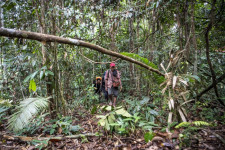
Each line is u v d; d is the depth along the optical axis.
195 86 3.67
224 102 3.59
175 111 2.69
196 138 2.08
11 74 3.95
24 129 2.76
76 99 4.60
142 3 4.39
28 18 3.92
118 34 5.98
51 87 3.20
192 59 4.43
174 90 2.73
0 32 1.71
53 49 3.16
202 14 4.79
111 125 2.66
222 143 1.94
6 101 3.15
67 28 3.94
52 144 2.43
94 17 4.67
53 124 2.92
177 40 4.91
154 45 4.93
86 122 3.38
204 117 2.98
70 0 4.32
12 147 2.30
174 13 4.54
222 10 3.94
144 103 3.23
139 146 2.20
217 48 5.13
